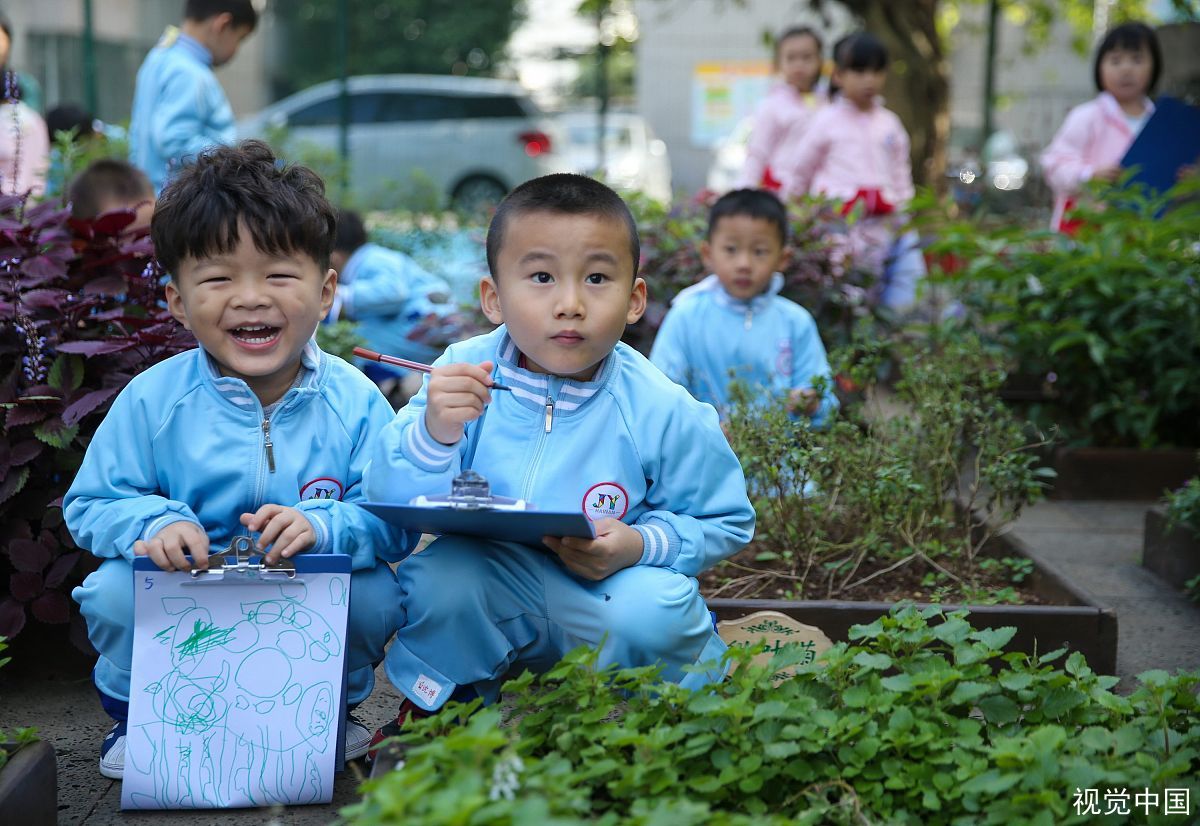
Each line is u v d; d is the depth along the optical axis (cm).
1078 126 691
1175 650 363
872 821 221
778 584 379
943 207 614
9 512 332
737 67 1722
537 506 266
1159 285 550
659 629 259
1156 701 245
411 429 258
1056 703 247
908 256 671
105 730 304
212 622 258
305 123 1565
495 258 266
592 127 1669
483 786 197
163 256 266
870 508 382
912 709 238
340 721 257
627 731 223
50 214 372
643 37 1867
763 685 242
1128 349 557
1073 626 331
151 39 1372
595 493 269
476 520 244
